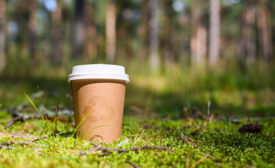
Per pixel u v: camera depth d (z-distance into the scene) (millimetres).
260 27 5852
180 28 7719
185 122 728
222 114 864
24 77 1786
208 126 663
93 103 502
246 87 1566
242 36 6641
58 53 5695
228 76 1646
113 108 511
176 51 6832
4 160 412
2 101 1076
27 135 548
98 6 5980
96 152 455
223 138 559
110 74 501
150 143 513
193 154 456
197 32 5734
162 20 6109
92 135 508
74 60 2197
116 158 438
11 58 2145
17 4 5512
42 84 1488
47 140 507
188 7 6184
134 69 2041
